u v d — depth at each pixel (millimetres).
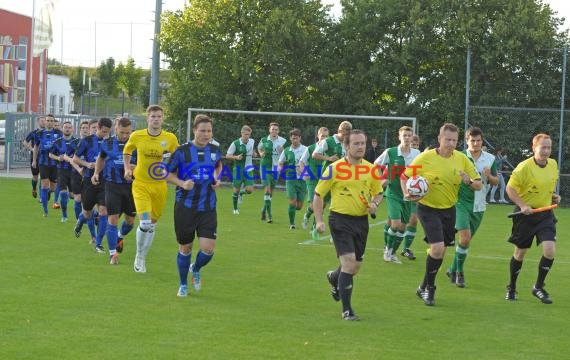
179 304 9711
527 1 29062
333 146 16250
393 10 30594
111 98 71438
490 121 28016
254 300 10125
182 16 31938
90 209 14125
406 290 11188
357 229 9305
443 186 10375
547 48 28578
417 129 29891
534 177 10562
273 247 14992
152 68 31688
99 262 12555
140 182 11625
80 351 7555
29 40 50500
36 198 22922
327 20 32219
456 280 11805
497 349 8109
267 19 30797
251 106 32031
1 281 10750
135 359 7336
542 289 10781
